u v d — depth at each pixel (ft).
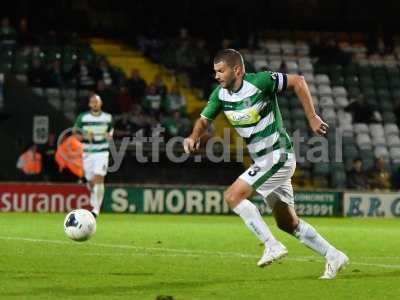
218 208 166.20
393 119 215.10
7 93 177.17
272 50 228.22
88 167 136.77
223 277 69.15
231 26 225.15
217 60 66.80
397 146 206.49
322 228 136.26
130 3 231.91
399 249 99.45
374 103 218.18
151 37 221.87
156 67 217.56
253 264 78.48
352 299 59.11
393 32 252.01
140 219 147.54
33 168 169.78
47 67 195.21
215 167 182.91
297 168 190.90
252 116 67.15
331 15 252.42
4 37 206.18
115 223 133.69
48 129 176.76
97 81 195.83
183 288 62.54
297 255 87.30
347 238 115.44
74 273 69.87
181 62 214.48
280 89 67.05
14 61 202.18
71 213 76.79
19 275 67.77
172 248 93.35
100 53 220.64
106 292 59.98
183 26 233.76
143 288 62.18
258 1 245.65
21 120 176.96
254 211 66.95
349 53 228.02
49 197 159.94
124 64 217.56
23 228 116.16
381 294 61.46
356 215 173.17
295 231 69.62
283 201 68.74
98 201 137.28
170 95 193.26
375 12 254.27
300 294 60.64
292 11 249.34
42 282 64.28
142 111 188.14
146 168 179.42
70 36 210.59
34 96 177.37
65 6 230.07
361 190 175.01
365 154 201.77
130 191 163.63
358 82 222.89
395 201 174.81
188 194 165.58
